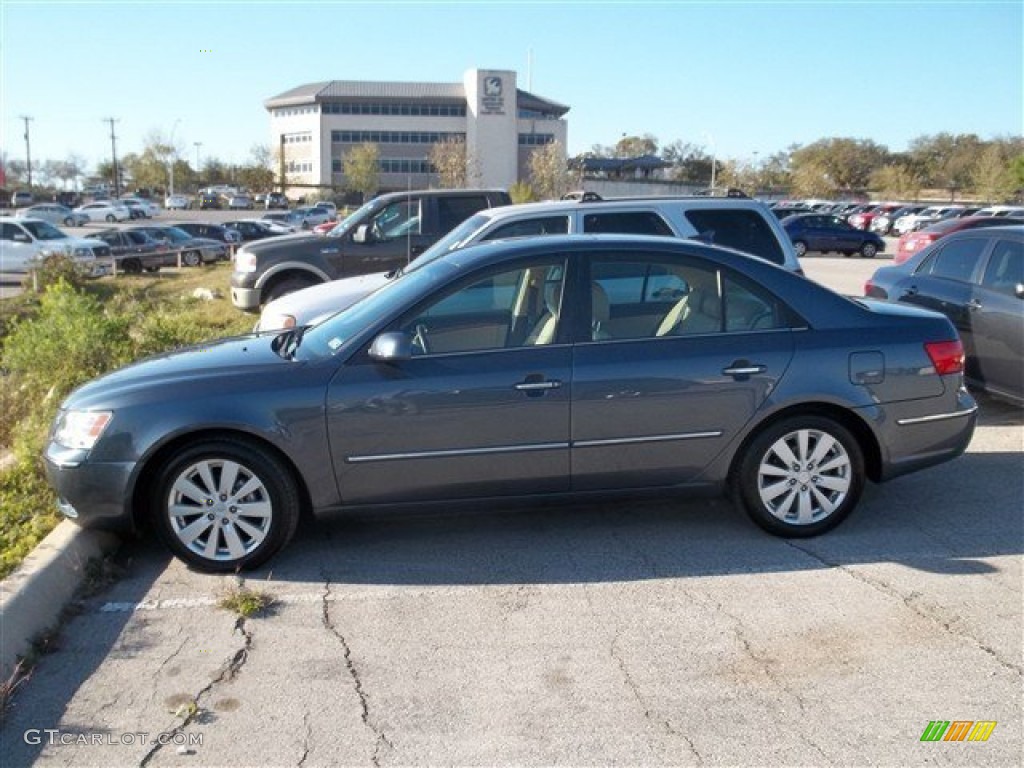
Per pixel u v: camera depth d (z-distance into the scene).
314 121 110.38
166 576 4.65
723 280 4.96
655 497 4.96
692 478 4.91
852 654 3.82
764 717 3.38
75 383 7.82
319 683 3.64
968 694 3.52
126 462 4.49
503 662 3.78
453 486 4.72
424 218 11.68
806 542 4.98
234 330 10.65
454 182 84.94
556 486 4.80
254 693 3.58
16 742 3.28
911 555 4.79
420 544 5.01
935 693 3.53
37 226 26.53
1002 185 75.94
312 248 11.45
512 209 8.41
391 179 109.19
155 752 3.22
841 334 4.96
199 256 32.56
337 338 4.88
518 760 3.15
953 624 4.05
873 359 4.93
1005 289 7.48
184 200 89.38
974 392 8.09
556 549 4.93
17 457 6.07
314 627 4.10
